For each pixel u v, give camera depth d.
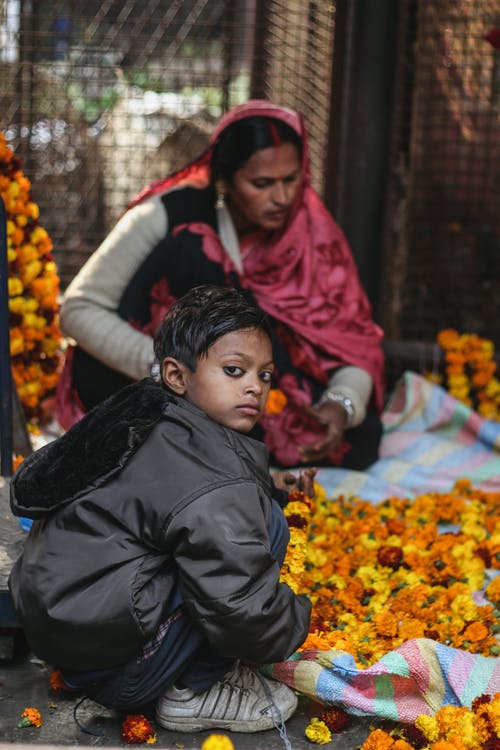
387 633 3.05
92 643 2.50
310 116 5.81
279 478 3.37
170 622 2.54
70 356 4.56
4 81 5.93
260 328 2.67
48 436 4.96
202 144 6.37
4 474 3.56
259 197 4.30
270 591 2.46
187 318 2.67
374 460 4.79
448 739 2.49
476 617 3.20
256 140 4.23
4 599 2.86
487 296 6.01
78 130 6.15
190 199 4.52
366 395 4.59
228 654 2.50
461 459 4.88
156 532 2.49
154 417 2.58
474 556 3.74
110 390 4.45
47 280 4.45
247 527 2.47
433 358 5.57
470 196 5.94
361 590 3.35
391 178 5.58
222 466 2.53
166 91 6.21
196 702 2.63
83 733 2.65
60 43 6.03
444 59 5.78
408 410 5.13
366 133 5.41
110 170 6.27
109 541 2.51
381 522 4.14
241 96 6.25
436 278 5.99
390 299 5.89
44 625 2.51
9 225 4.21
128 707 2.62
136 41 6.14
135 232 4.43
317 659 2.76
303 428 4.50
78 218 6.22
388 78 5.40
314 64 5.75
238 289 4.41
